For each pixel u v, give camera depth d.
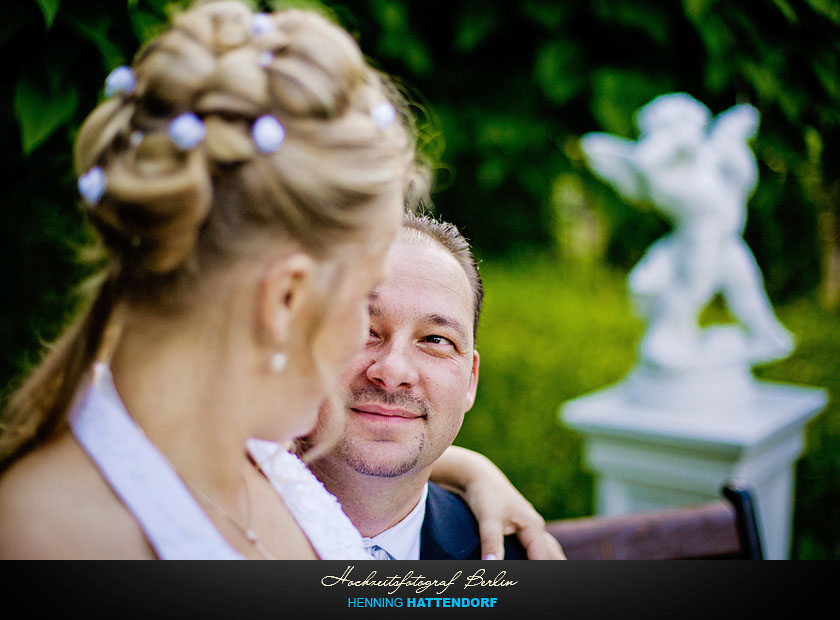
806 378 4.70
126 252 0.66
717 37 2.44
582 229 6.76
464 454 1.45
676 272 2.68
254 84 0.63
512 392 4.38
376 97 0.72
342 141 0.64
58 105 1.39
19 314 1.77
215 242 0.65
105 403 0.69
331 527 0.91
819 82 2.55
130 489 0.67
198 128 0.61
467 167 4.32
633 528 1.54
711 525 1.61
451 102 3.28
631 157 2.55
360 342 0.73
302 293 0.66
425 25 2.94
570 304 5.74
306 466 1.08
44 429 0.71
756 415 2.58
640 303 2.76
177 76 0.62
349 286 0.69
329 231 0.64
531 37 3.03
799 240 6.08
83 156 0.67
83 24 1.37
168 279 0.66
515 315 5.44
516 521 1.31
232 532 0.75
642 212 4.86
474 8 2.82
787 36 2.52
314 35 0.67
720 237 2.62
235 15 0.69
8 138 1.64
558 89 2.80
